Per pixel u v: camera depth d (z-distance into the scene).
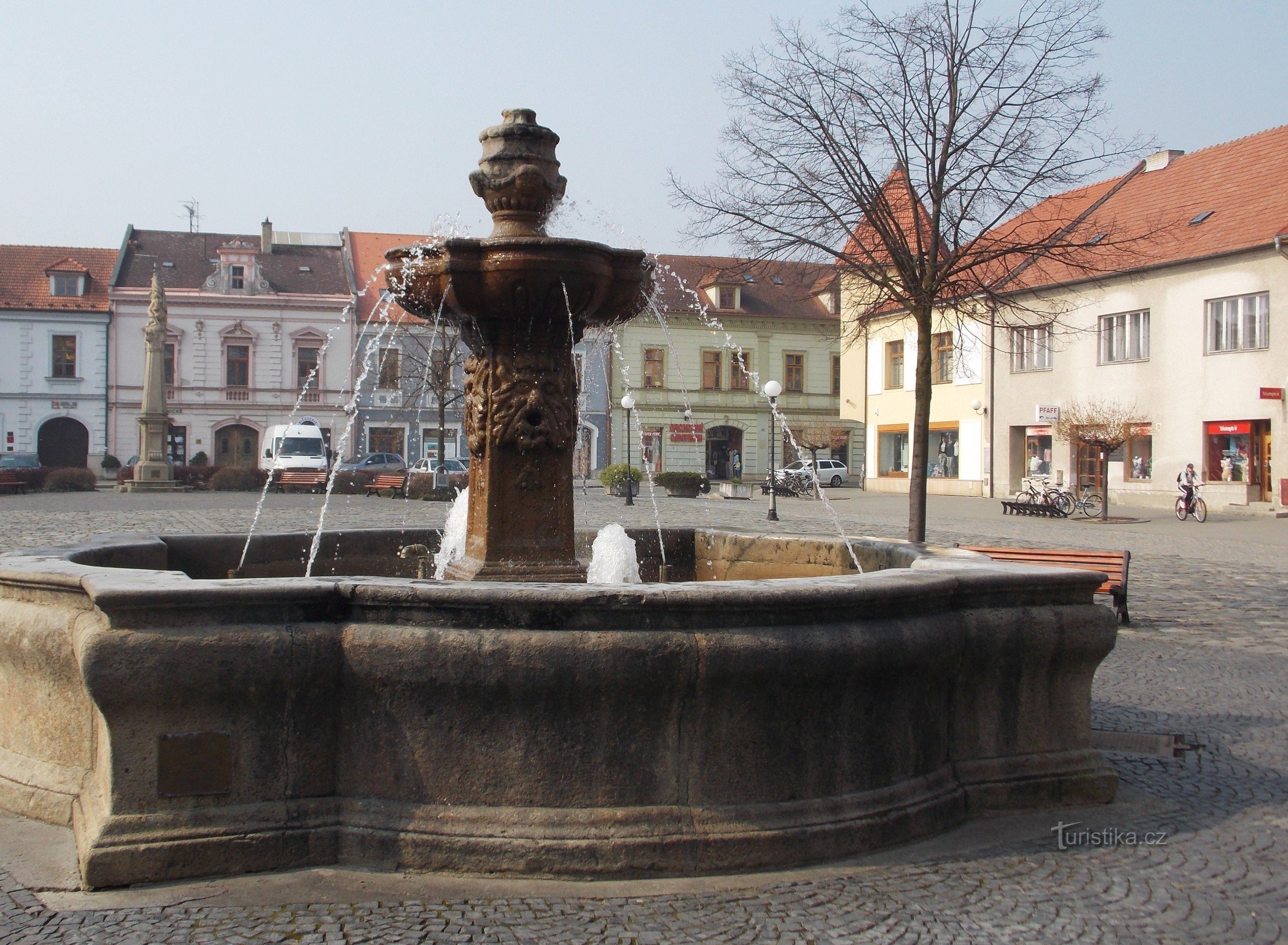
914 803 4.59
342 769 4.18
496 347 6.41
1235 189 33.69
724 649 4.11
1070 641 5.07
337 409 54.66
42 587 4.48
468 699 4.07
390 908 3.72
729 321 58.09
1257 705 7.67
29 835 4.30
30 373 53.31
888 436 47.75
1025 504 30.67
